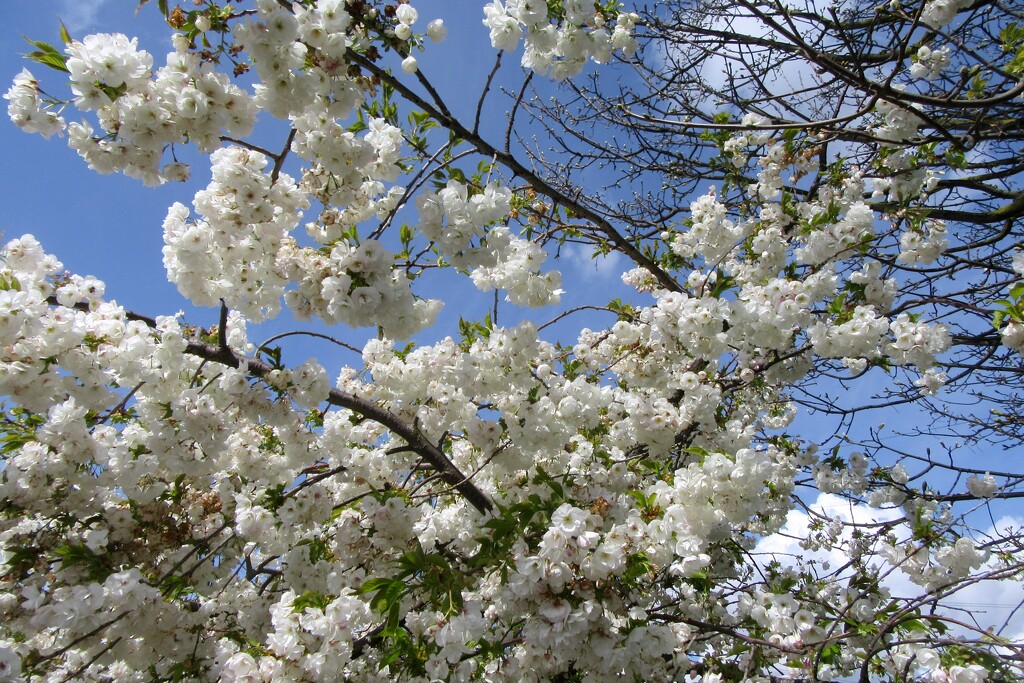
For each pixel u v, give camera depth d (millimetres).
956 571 4031
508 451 3680
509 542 2783
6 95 2432
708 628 3398
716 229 4574
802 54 5352
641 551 2756
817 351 3584
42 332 2779
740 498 2883
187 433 3260
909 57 5309
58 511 3389
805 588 4629
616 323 4035
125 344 2965
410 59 3029
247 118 2455
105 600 2893
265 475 3717
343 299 2555
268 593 3656
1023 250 5293
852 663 4266
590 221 4648
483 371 3590
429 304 3008
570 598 2756
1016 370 4422
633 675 2814
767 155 4695
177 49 2375
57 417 3225
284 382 3178
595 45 3539
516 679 3213
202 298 3074
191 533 3525
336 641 2738
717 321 3496
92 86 2246
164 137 2389
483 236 2928
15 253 3131
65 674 3754
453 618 2621
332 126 2697
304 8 2430
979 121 3855
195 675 3305
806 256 4242
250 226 2895
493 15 3283
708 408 3760
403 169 3240
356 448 3844
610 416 4414
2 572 3367
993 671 2871
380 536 3287
